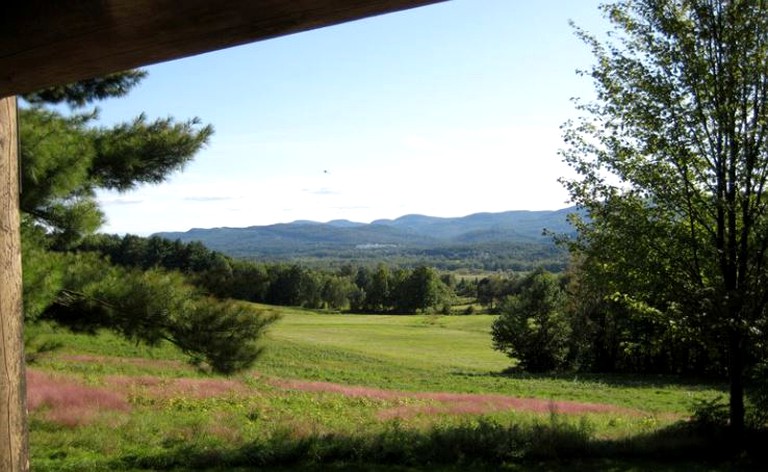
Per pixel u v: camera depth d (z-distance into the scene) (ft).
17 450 5.91
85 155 31.65
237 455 37.99
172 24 3.81
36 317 30.25
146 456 37.32
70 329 33.73
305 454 39.11
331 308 384.68
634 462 39.73
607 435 46.50
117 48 4.16
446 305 364.58
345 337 218.59
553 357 148.56
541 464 39.09
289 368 108.78
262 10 3.61
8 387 5.86
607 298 46.91
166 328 33.91
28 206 31.22
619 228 43.93
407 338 224.74
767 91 40.40
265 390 72.08
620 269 44.39
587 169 45.16
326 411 60.34
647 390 100.73
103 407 49.60
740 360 42.83
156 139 36.14
